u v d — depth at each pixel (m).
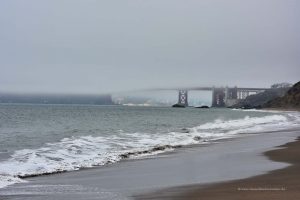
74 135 31.62
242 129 40.38
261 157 18.12
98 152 20.61
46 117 66.69
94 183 12.77
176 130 38.38
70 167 16.11
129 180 13.17
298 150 20.61
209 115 94.88
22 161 17.19
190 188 11.34
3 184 12.62
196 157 18.80
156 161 17.73
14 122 51.47
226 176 13.27
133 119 65.19
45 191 11.50
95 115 80.94
